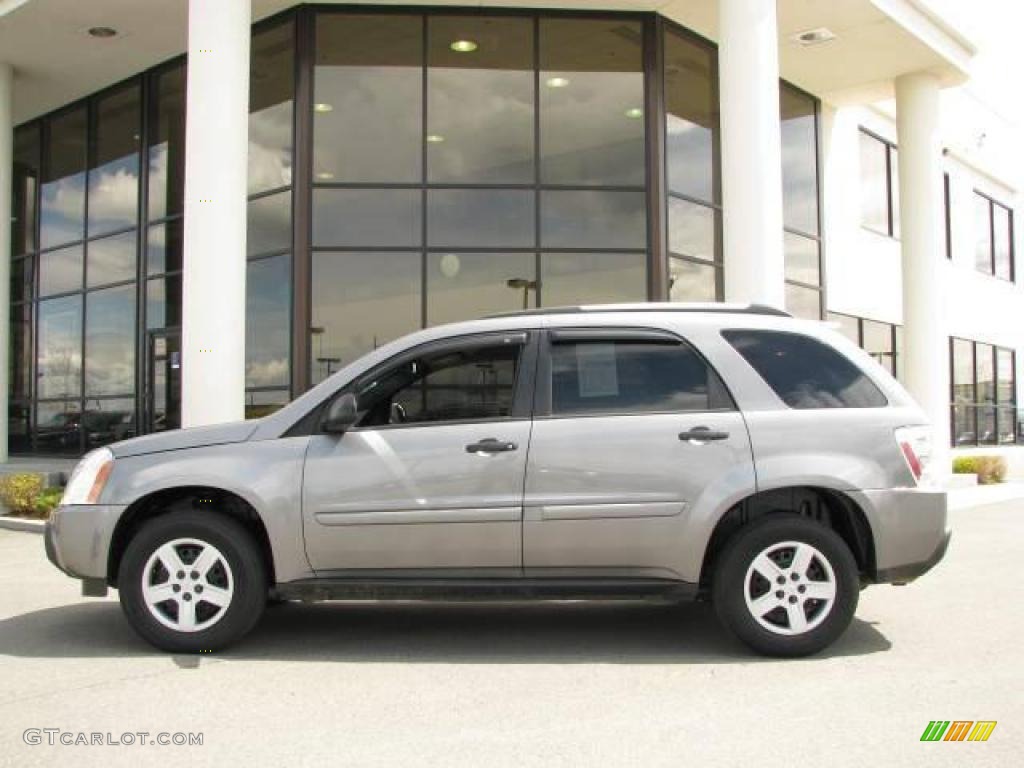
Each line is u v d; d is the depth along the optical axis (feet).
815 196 56.18
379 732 13.73
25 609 22.56
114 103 53.83
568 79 44.39
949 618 21.12
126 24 45.27
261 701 15.24
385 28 44.11
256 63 45.70
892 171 66.64
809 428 17.63
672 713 14.48
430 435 17.87
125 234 52.85
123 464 18.37
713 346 18.26
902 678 16.30
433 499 17.56
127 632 20.11
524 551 17.54
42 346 58.08
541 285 43.65
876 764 12.39
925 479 17.79
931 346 51.11
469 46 44.29
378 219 43.55
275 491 17.75
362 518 17.60
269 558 18.39
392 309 43.21
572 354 18.40
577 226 43.91
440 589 17.62
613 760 12.55
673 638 19.39
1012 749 12.92
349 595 17.84
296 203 43.16
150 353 50.98
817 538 17.26
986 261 81.30
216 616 17.92
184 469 17.99
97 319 54.34
